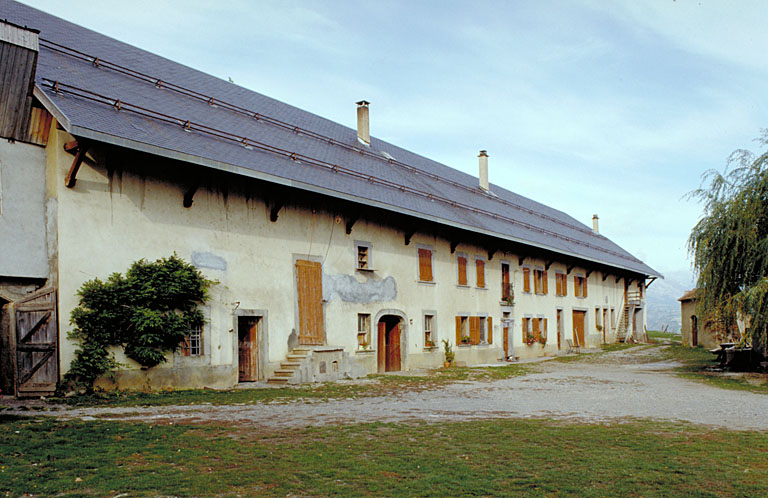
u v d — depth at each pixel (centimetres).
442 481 700
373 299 2180
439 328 2533
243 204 1717
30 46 1274
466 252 2761
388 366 2341
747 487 702
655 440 948
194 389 1512
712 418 1191
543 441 923
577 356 3294
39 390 1255
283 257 1828
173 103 1739
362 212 2116
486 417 1161
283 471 722
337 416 1130
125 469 714
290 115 2427
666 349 3688
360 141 2833
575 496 659
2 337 1322
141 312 1384
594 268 4156
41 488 639
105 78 1606
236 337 1656
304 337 1869
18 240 1287
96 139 1255
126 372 1392
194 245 1576
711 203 2070
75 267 1330
